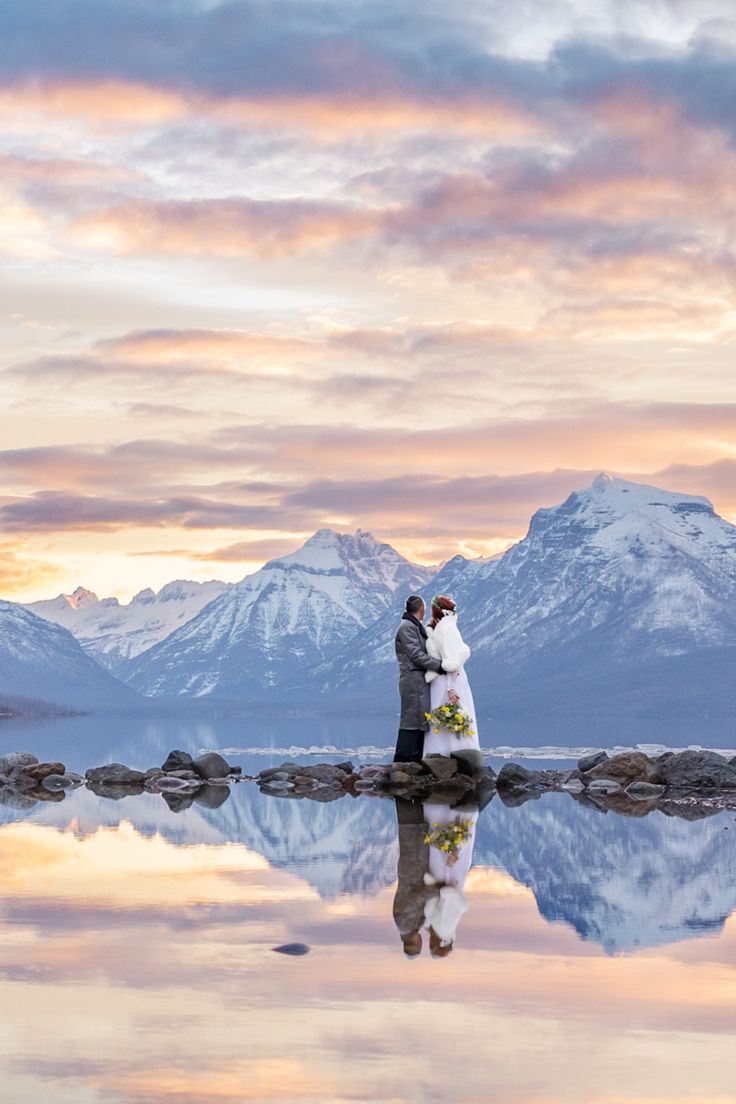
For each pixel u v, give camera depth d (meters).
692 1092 4.73
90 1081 4.82
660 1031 5.49
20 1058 5.09
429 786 21.20
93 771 23.48
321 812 16.55
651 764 21.42
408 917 8.23
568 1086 4.78
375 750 42.62
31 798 19.38
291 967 6.67
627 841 12.94
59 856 11.56
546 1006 5.89
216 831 13.97
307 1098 4.64
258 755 37.88
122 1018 5.66
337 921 8.05
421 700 21.45
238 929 7.77
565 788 21.28
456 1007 5.86
